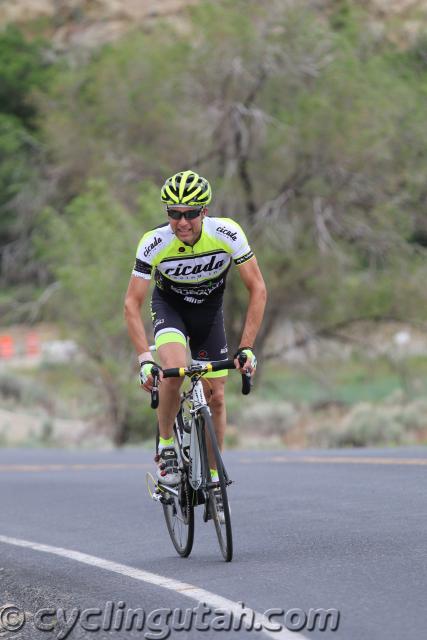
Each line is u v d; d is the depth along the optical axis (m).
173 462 18.89
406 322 77.38
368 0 89.00
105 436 66.00
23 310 100.44
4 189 118.38
